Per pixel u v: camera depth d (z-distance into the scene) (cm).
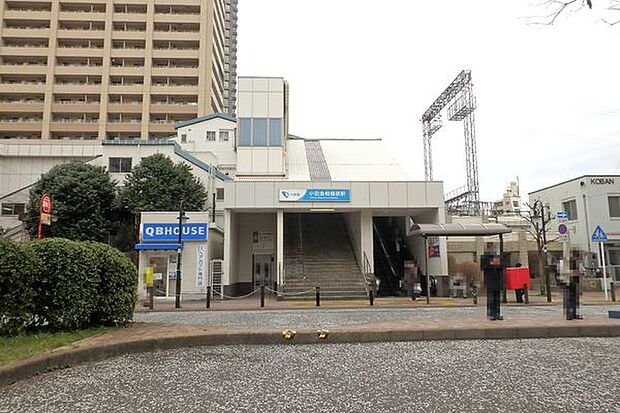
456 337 862
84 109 5756
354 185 2241
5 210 3606
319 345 805
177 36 6059
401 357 686
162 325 943
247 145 2691
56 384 534
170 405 450
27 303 769
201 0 6175
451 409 436
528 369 597
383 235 2853
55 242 840
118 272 911
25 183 4000
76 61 5988
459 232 1809
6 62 5844
